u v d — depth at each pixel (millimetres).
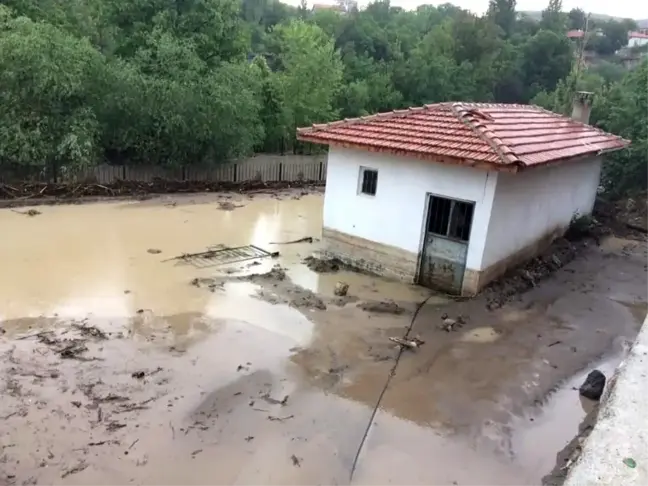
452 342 9750
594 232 16859
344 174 13250
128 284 11602
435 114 13281
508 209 11703
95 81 19219
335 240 13797
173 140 20750
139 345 9031
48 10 21109
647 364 7512
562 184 14602
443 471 6500
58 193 18688
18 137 17500
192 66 20953
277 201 21219
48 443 6578
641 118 20344
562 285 12984
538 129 14375
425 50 39625
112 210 17828
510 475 6504
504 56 45938
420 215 11977
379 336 9844
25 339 9000
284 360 8844
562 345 9922
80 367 8273
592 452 5555
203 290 11500
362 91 32375
